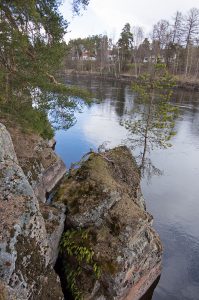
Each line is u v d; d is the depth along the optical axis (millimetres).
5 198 6293
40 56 11617
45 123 14805
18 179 6633
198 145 23922
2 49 11602
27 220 6250
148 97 17844
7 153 7102
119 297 7227
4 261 5523
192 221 13086
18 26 11586
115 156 11500
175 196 15258
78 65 88375
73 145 21984
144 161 19094
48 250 6637
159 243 8891
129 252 7418
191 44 65250
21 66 11641
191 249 11203
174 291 9133
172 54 67312
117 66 83875
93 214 7891
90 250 7320
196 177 17766
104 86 56375
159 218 13133
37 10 11938
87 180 8812
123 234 7574
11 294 5387
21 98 12516
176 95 47156
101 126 28078
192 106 38812
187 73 64125
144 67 76125
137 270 7746
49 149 14594
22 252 5918
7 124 13156
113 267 7055
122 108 36844
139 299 8625
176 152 21984
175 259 10578
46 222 7539
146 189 15781
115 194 8320
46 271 6465
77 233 7742
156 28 73062
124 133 25844
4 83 11828
